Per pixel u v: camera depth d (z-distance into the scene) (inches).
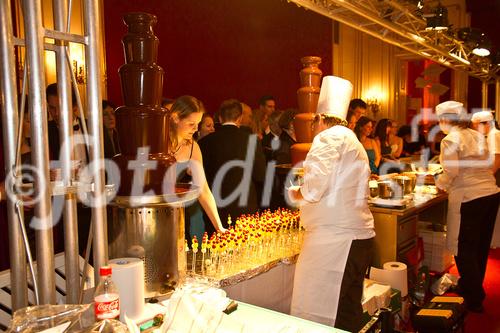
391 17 156.1
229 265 80.8
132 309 56.0
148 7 192.1
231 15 234.8
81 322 50.1
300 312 89.0
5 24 49.2
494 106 344.8
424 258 173.0
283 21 269.7
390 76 371.6
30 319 49.0
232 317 58.7
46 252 52.8
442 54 209.8
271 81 266.4
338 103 91.4
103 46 174.9
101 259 57.3
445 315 98.7
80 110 56.2
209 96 226.8
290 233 99.3
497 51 304.3
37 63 49.5
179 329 51.2
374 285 106.9
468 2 337.7
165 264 62.4
